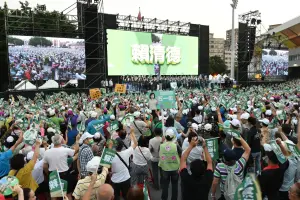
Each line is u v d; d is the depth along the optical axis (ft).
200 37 124.88
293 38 180.45
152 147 21.33
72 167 17.90
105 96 62.18
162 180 19.16
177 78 109.19
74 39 82.38
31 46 75.87
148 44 108.78
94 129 25.43
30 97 72.54
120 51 101.96
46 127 27.04
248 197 8.82
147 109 36.09
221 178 13.83
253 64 137.80
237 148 15.14
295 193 9.79
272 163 14.10
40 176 16.88
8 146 19.17
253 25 111.24
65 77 81.66
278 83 121.90
